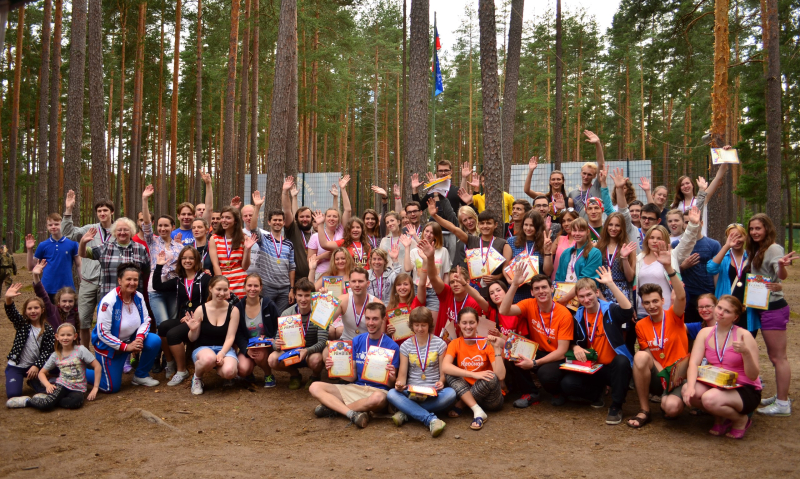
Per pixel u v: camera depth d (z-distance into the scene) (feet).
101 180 39.55
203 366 22.27
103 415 19.85
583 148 129.59
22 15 78.43
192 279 24.49
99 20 39.63
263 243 26.43
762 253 19.60
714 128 36.76
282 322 23.11
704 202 24.79
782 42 61.72
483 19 29.01
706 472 14.62
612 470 14.82
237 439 17.52
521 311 21.62
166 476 14.40
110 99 109.81
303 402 21.62
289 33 39.63
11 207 81.76
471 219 24.77
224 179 65.72
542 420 19.31
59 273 27.04
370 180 157.58
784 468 14.85
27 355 21.53
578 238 21.95
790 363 26.94
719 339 18.16
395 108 143.02
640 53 113.80
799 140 73.15
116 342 22.30
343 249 24.45
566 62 118.32
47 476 14.47
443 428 17.90
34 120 106.01
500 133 29.14
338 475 14.52
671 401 18.35
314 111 97.19
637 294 21.30
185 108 105.40
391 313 21.88
